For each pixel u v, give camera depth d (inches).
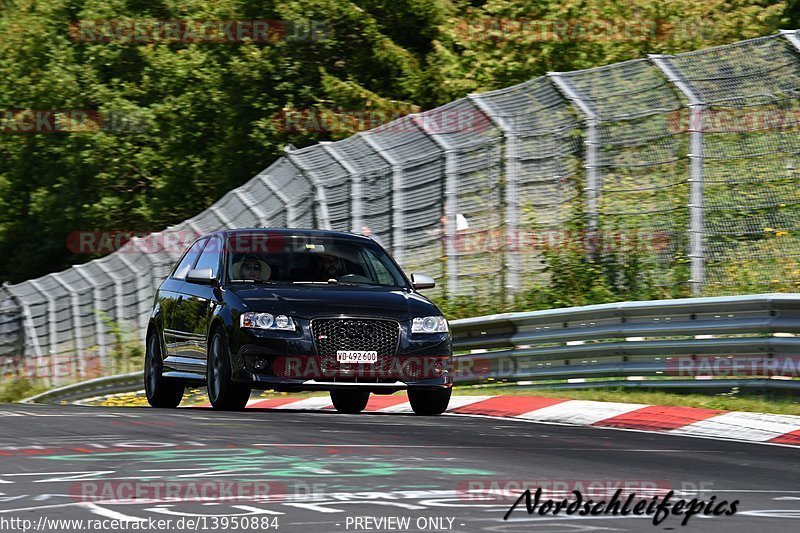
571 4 4340.6
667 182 2490.2
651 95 2490.2
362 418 1754.4
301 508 939.3
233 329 1820.9
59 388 3860.7
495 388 2273.6
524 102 2664.9
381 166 2854.3
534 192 2642.7
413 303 1881.2
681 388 1969.7
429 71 4744.1
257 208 3169.3
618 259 2556.6
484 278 2691.9
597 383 2089.1
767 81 2386.8
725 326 1898.4
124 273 3703.3
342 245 2018.9
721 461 1294.3
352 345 1806.1
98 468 1151.6
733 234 2426.2
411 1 5029.5
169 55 5561.0
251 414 1769.2
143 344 3585.1
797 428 1583.4
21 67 6131.9
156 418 1660.9
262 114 5236.2
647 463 1262.3
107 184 5871.1
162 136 5644.7
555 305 2578.7
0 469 1141.7
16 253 6441.9
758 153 2407.7
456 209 2736.2
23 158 6264.8
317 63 5177.2
